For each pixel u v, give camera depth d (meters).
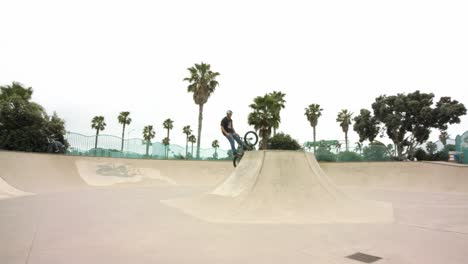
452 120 32.44
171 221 6.54
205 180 21.72
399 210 8.43
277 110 31.08
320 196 8.00
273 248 4.38
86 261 3.75
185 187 17.50
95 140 22.58
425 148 34.12
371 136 38.16
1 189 12.64
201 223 6.34
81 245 4.51
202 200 8.92
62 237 5.01
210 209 7.85
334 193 8.45
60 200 10.40
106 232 5.41
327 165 22.72
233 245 4.55
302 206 7.55
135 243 4.64
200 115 31.70
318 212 7.34
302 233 5.42
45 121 24.98
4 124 23.20
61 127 25.58
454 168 17.47
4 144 22.83
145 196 11.95
